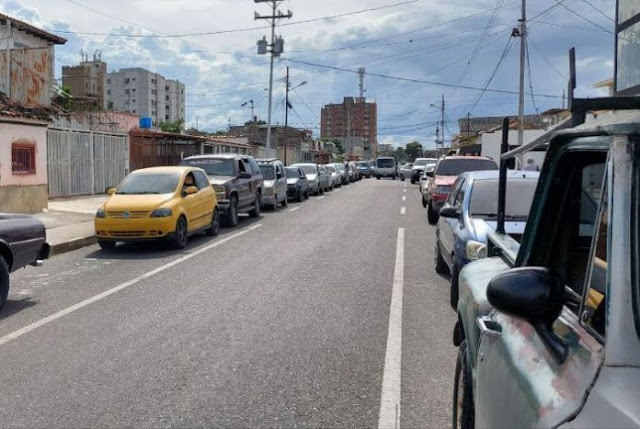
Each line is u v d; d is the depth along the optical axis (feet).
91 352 20.40
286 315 25.05
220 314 25.23
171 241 42.88
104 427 14.76
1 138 58.23
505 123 14.57
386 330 22.85
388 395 16.66
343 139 342.64
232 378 17.92
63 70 184.03
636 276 6.12
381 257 39.68
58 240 44.24
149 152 102.68
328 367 18.83
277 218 65.62
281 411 15.64
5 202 58.95
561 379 6.33
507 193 28.27
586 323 6.71
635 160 6.52
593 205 8.87
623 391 5.57
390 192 115.34
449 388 17.17
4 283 26.21
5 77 74.43
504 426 7.25
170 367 18.86
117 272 35.04
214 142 127.54
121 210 42.32
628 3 9.78
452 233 28.12
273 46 144.25
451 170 61.11
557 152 8.89
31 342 21.63
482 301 10.85
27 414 15.53
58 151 77.41
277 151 217.36
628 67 9.72
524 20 98.17
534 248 9.49
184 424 14.88
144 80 326.44
